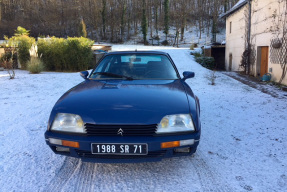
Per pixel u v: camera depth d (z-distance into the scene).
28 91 7.45
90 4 71.62
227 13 17.78
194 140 2.23
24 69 15.56
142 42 64.94
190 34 68.44
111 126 2.14
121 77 3.16
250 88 7.95
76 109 2.27
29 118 4.63
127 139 2.11
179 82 3.06
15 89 7.77
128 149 2.11
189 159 2.90
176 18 66.94
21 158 2.93
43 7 72.81
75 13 73.75
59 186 2.32
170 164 2.78
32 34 68.06
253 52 12.61
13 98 6.46
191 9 75.06
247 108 5.31
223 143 3.40
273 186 2.33
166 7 63.12
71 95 2.58
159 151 2.19
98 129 2.15
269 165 2.75
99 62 3.58
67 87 8.12
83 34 49.81
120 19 70.12
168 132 2.19
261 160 2.88
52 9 71.62
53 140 2.27
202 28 70.19
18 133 3.80
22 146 3.29
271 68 10.40
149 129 2.15
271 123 4.27
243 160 2.88
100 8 71.31
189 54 23.55
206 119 4.54
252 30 12.76
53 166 2.73
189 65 15.29
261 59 11.93
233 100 6.11
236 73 14.05
